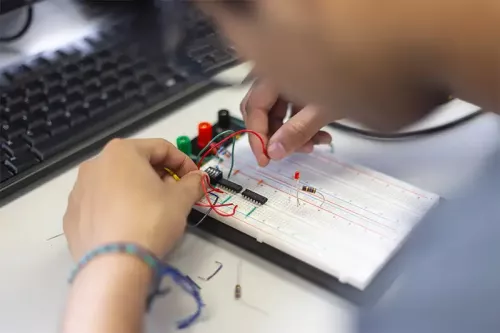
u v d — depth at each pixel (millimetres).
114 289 382
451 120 575
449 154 542
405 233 448
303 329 398
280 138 504
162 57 629
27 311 411
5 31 683
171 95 594
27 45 665
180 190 453
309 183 492
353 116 293
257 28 276
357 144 551
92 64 614
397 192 485
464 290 417
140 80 601
